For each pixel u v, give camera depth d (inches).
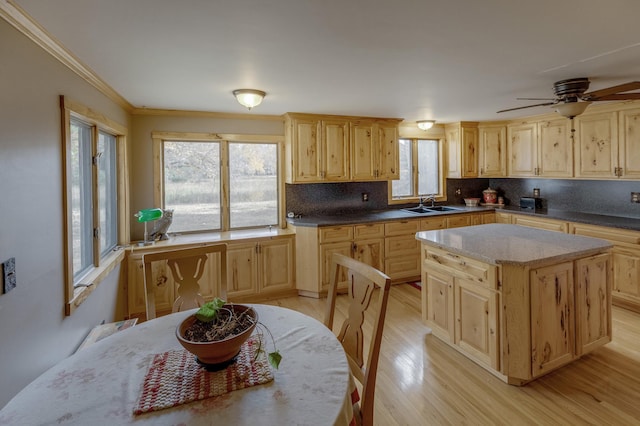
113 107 120.6
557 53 86.3
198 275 83.4
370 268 62.6
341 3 59.9
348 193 191.5
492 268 92.2
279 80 106.3
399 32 72.4
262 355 53.3
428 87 117.1
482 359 97.2
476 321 98.6
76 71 87.0
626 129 144.9
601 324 102.3
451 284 107.0
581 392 88.1
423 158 213.8
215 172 164.1
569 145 167.0
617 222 146.3
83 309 89.7
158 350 56.4
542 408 82.6
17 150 59.8
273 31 70.9
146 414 40.8
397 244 175.3
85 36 71.4
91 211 103.7
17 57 60.1
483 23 68.7
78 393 44.9
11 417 40.3
